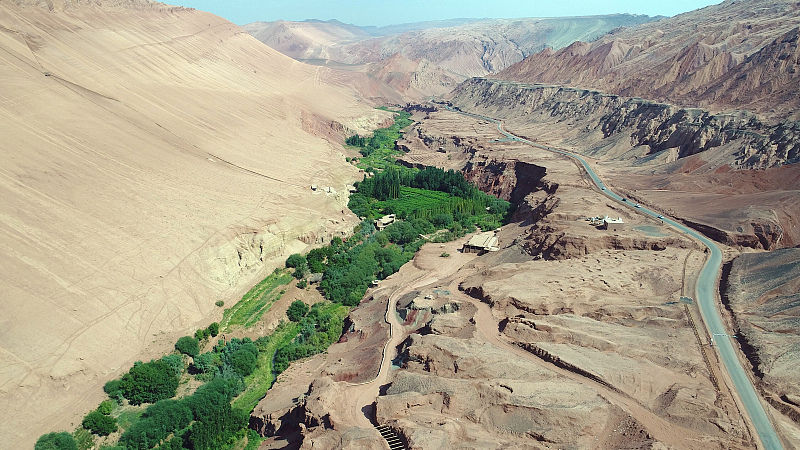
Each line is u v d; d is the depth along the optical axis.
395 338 69.62
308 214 105.19
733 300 68.38
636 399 52.66
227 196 98.50
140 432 55.62
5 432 51.91
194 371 67.81
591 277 75.94
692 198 105.12
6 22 107.88
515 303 70.56
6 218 68.56
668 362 57.75
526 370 56.81
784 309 63.41
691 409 50.28
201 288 78.44
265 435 58.41
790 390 52.06
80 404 57.75
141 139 101.81
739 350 59.47
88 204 78.25
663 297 71.25
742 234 87.00
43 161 79.81
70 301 64.94
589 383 55.03
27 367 56.78
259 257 90.69
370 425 51.34
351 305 85.44
